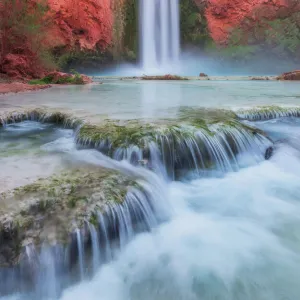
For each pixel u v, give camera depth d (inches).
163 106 306.3
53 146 207.9
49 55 854.5
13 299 107.3
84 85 635.5
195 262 132.7
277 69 1451.8
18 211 116.2
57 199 126.4
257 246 145.2
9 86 517.0
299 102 338.3
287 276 126.8
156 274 125.2
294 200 186.5
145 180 159.2
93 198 129.1
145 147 187.3
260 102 337.7
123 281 120.6
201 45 1526.8
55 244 110.3
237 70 1487.5
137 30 1433.3
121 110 280.5
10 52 718.5
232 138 221.8
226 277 125.7
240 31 1498.5
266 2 1441.9
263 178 209.0
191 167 202.8
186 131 207.3
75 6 1136.2
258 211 173.9
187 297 115.9
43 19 832.3
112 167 169.8
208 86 603.5
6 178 143.8
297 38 1422.2
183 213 167.0
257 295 117.3
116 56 1342.3
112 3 1290.6
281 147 237.8
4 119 265.0
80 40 1177.4
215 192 190.2
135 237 139.9
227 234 153.2
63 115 260.8
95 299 113.3
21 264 106.3
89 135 202.7
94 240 120.3
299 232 157.5
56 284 112.7
